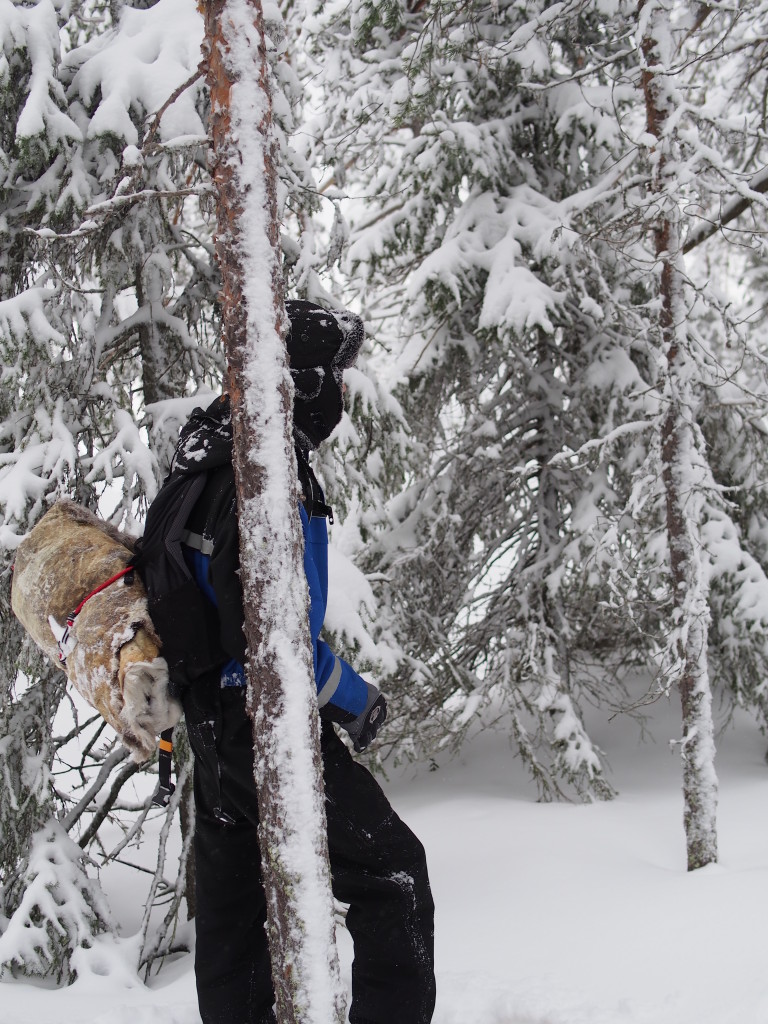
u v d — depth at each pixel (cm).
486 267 561
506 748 643
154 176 374
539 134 614
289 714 172
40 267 409
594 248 565
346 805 202
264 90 182
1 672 377
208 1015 216
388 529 618
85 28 499
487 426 583
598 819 464
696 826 362
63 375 385
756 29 597
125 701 179
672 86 382
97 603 191
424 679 549
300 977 167
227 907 216
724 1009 235
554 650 580
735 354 747
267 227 180
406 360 610
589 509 571
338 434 430
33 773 375
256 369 178
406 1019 201
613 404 577
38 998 313
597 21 594
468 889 370
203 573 194
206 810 214
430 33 519
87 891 364
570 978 267
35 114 353
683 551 379
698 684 366
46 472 365
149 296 420
